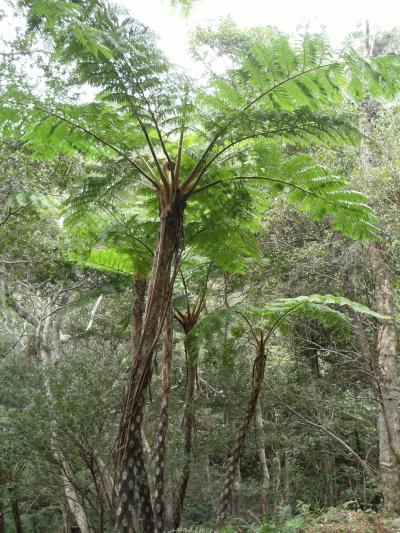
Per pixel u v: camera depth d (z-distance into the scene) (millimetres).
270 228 8266
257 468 11344
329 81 3836
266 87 3922
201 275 6812
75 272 8242
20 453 5348
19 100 3832
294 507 8602
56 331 9227
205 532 4430
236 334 6512
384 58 3650
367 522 3969
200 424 8930
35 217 5988
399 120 6617
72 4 2930
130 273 6645
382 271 7223
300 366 9109
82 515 6602
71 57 3633
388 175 6262
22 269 6949
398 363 8164
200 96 3893
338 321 5422
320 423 8422
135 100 3684
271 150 4289
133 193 4957
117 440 3654
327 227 7938
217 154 3961
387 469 6793
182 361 10617
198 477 8828
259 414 8672
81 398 5363
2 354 11992
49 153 4652
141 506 3637
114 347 10109
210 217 4645
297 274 7824
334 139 4160
